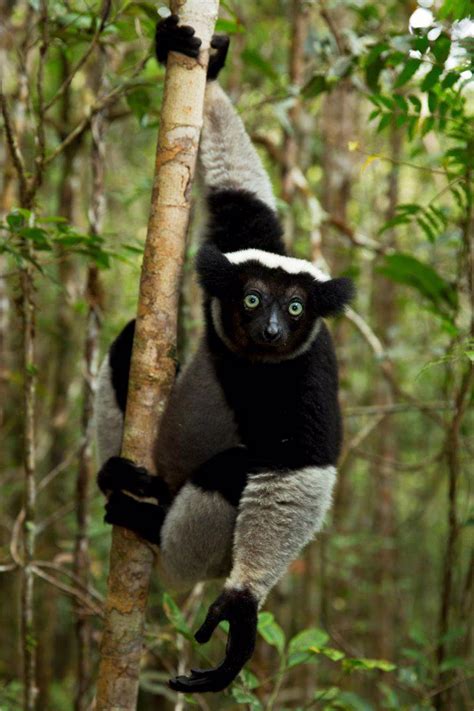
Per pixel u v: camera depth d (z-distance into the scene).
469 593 5.61
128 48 7.38
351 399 10.69
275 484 3.88
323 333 4.45
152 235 3.49
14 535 5.02
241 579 3.69
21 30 7.04
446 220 5.28
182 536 3.92
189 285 5.82
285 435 4.02
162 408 3.54
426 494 11.78
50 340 8.87
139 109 5.18
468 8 4.16
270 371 4.22
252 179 4.87
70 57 5.17
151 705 8.94
